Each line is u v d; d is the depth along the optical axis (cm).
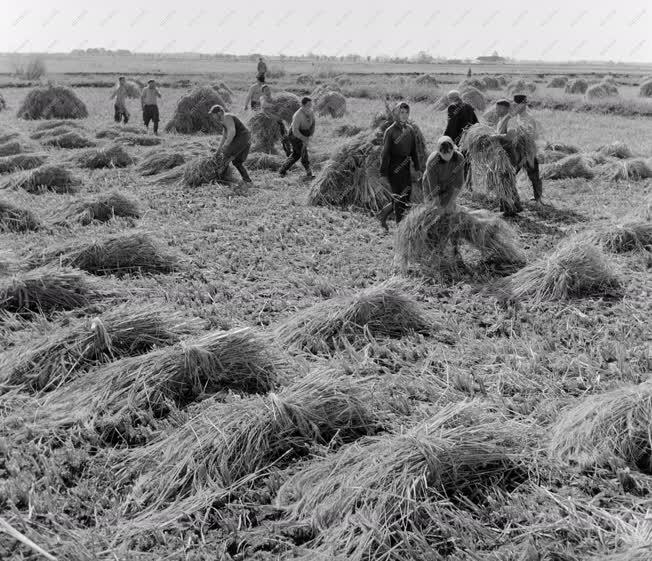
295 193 1155
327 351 554
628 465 389
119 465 399
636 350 546
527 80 4634
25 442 420
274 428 417
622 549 320
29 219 899
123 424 437
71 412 450
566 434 412
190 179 1201
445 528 338
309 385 453
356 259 793
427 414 452
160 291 681
